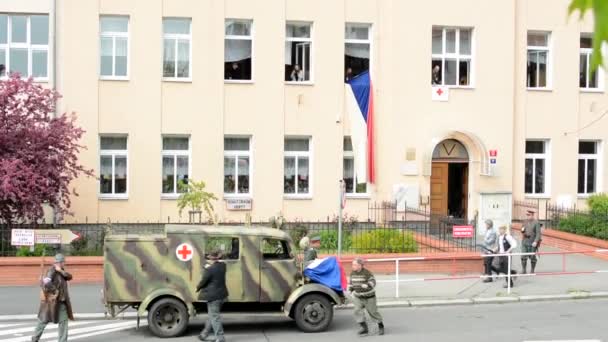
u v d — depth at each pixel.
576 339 13.12
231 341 13.14
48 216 24.19
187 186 22.98
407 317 15.44
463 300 16.94
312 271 14.01
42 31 24.64
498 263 19.12
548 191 27.91
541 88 27.69
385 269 19.89
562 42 27.78
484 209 26.27
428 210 26.42
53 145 20.28
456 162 27.30
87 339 13.32
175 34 25.41
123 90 24.88
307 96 25.94
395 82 26.42
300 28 26.27
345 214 26.17
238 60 25.75
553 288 18.23
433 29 27.05
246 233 13.88
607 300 17.42
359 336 13.51
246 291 13.80
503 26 27.14
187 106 25.27
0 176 18.81
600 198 25.20
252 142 25.72
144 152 24.98
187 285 13.54
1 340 13.16
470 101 26.95
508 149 27.20
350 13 26.17
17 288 18.14
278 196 25.80
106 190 25.02
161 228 24.95
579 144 28.34
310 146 26.22
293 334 13.76
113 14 24.78
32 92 20.48
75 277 18.78
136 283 13.51
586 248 23.16
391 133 26.39
